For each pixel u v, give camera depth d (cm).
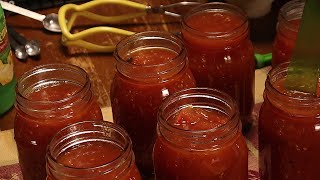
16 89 63
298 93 61
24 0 103
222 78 70
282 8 71
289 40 70
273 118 61
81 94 61
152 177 70
